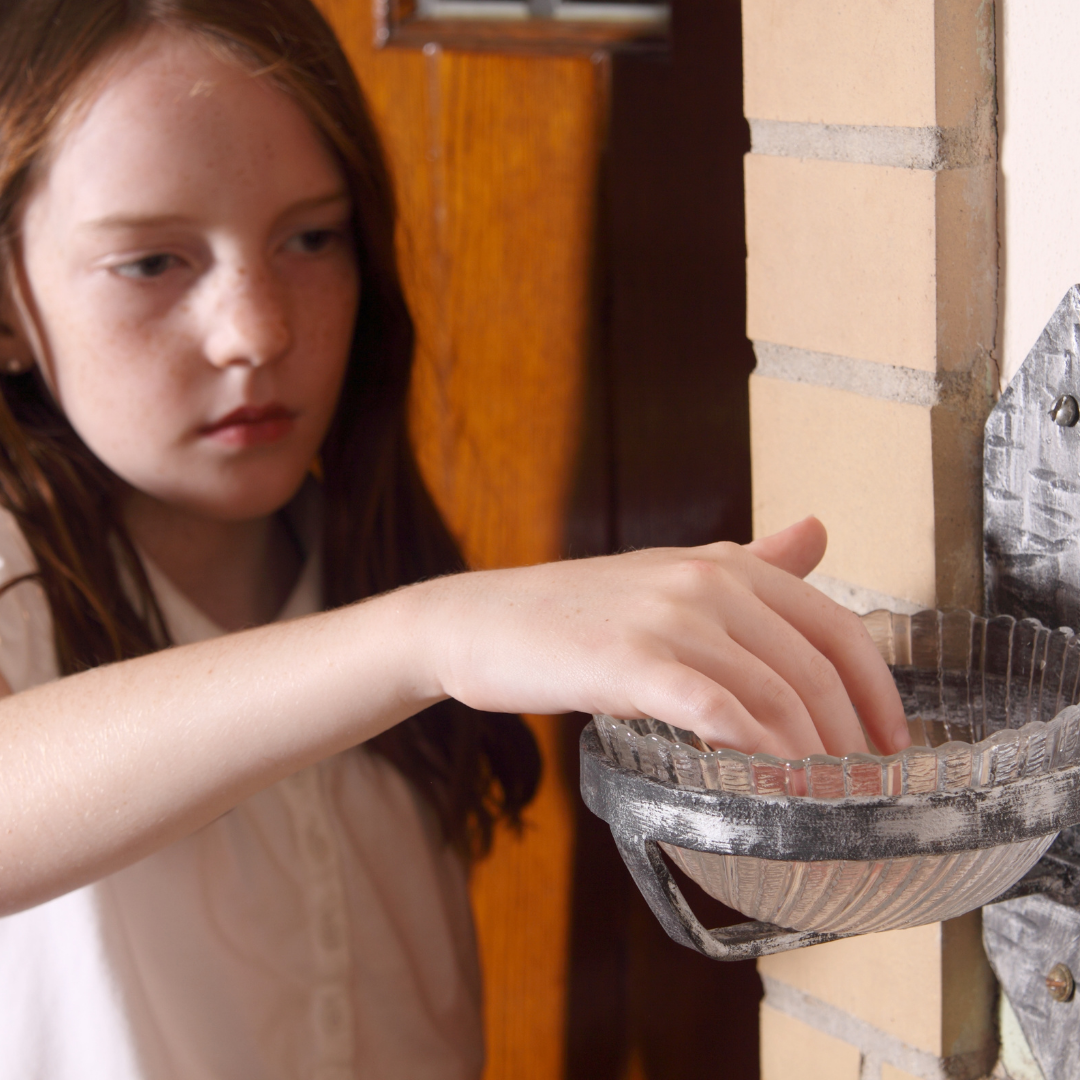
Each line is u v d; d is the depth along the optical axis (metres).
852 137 0.45
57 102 0.63
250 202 0.66
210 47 0.64
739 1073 0.73
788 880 0.34
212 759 0.45
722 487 0.70
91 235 0.64
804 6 0.46
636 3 0.74
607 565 0.39
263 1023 0.70
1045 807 0.32
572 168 0.80
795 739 0.35
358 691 0.42
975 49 0.42
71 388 0.68
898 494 0.46
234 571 0.82
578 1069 0.93
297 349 0.71
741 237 0.66
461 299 0.92
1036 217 0.42
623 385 0.79
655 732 0.40
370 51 0.93
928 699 0.44
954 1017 0.48
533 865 0.97
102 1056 0.64
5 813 0.46
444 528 0.90
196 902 0.69
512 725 0.87
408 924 0.80
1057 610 0.42
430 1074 0.78
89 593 0.70
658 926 0.81
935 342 0.43
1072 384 0.40
